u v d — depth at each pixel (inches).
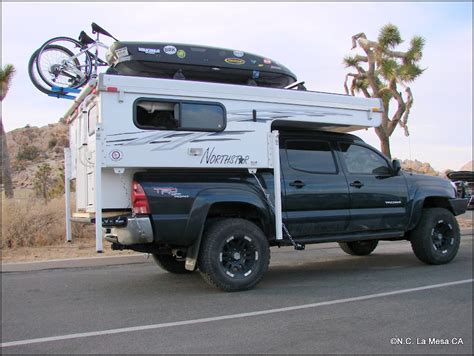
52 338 185.5
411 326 197.8
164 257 315.3
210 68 289.9
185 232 248.2
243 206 268.2
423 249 330.3
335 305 230.8
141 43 279.1
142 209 241.9
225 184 262.2
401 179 324.8
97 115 246.5
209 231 256.1
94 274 323.6
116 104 242.2
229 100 266.7
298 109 285.9
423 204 343.3
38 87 319.9
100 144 237.1
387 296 247.9
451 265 339.0
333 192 292.8
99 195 235.6
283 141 290.7
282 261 375.9
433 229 334.0
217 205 261.9
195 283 289.1
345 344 176.7
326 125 309.0
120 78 242.2
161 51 280.1
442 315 213.2
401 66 619.2
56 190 805.9
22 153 2522.1
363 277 300.8
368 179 309.3
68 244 467.2
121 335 188.5
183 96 255.9
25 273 327.9
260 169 277.3
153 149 247.6
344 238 298.0
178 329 195.3
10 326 201.9
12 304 239.8
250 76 303.3
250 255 262.8
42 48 321.1
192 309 226.2
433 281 284.0
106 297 254.1
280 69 311.1
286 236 280.4
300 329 193.8
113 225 242.7
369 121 311.6
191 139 255.8
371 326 197.6
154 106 250.4
